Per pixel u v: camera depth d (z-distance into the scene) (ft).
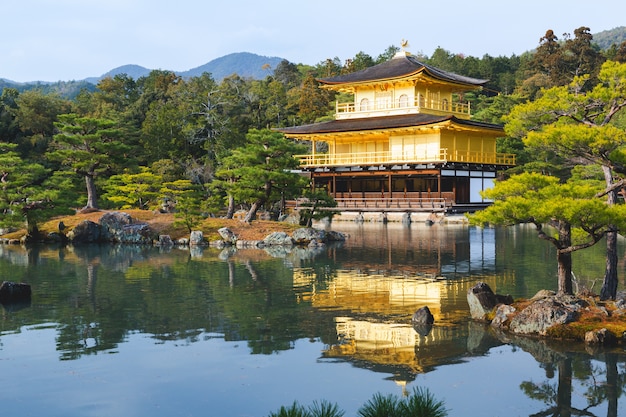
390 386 58.85
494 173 279.28
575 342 70.95
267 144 184.14
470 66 479.00
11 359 67.56
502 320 77.61
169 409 54.19
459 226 227.20
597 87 79.97
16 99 341.41
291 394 57.16
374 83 279.49
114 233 185.06
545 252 149.07
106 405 55.11
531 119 84.94
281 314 86.58
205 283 111.04
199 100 338.54
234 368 64.18
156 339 74.84
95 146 212.64
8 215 175.63
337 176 288.71
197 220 190.39
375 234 196.85
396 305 91.20
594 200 70.33
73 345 72.74
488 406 54.19
